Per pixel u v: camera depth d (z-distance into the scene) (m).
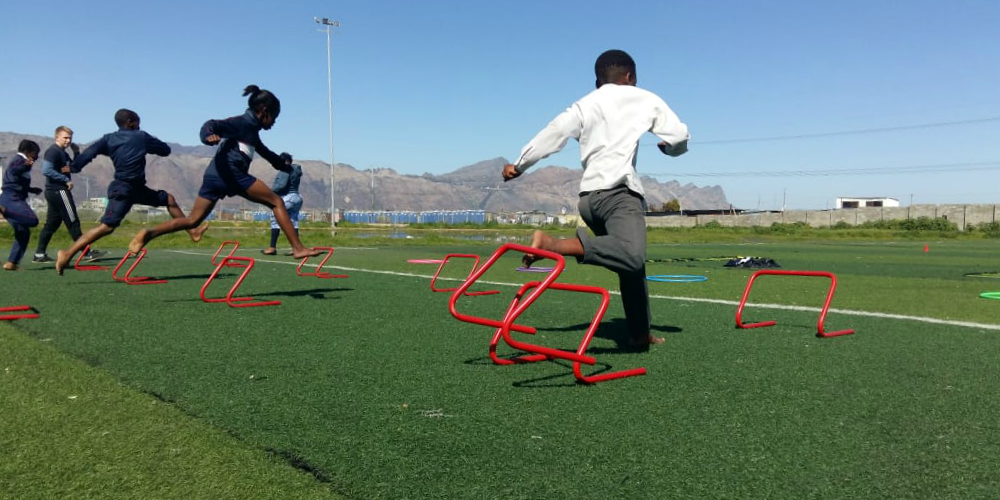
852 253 20.80
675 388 3.30
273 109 6.63
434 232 36.62
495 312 5.99
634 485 2.12
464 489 2.07
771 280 9.88
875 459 2.36
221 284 7.88
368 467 2.24
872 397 3.17
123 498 1.99
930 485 2.14
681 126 3.91
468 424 2.71
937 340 4.70
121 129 7.59
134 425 2.63
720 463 2.31
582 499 2.01
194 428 2.61
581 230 3.62
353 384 3.32
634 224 3.76
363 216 86.19
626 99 3.87
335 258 14.02
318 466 2.25
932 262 15.87
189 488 2.06
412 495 2.03
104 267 9.88
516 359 3.85
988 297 7.60
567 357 3.26
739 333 4.93
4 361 3.63
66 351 3.95
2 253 13.36
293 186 13.59
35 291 6.90
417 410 2.89
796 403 3.06
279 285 7.92
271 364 3.74
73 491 2.03
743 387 3.34
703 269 12.41
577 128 3.83
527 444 2.48
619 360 3.96
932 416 2.88
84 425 2.62
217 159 6.54
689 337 4.75
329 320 5.32
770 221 62.91
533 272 10.88
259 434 2.55
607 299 3.33
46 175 9.84
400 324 5.16
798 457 2.38
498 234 36.16
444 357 3.98
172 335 4.55
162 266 10.58
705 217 63.75
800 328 5.21
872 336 4.86
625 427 2.69
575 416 2.83
